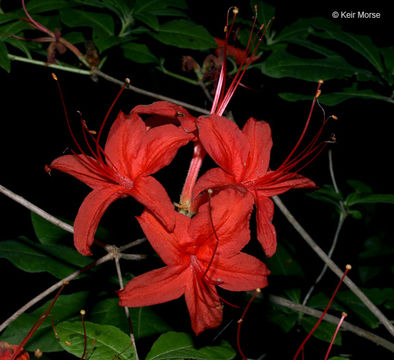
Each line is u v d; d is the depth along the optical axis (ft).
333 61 0.89
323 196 1.00
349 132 1.15
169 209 0.71
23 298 1.14
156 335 0.85
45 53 0.94
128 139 0.77
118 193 0.74
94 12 0.93
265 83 1.03
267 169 0.81
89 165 0.76
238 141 0.75
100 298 0.87
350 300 0.98
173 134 0.76
